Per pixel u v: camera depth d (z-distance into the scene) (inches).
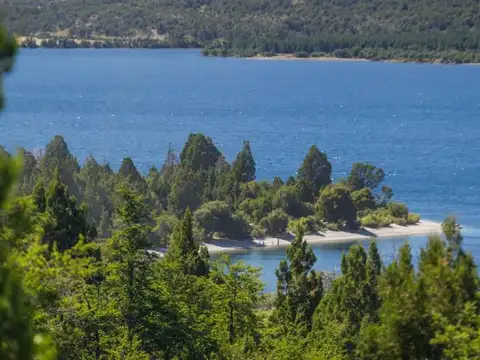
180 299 2148.1
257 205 7480.3
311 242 7032.5
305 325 2536.9
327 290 3624.5
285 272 3021.7
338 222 7475.4
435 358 1217.4
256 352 2146.9
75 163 7367.1
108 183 6456.7
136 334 1852.9
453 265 1318.9
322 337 2388.0
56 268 1095.0
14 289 498.0
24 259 1007.6
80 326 1708.9
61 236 2380.7
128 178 6953.7
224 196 7564.0
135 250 1926.7
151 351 1955.0
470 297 1262.3
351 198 7573.8
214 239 6889.8
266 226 7135.8
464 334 1156.5
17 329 487.5
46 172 6264.8
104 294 1891.0
